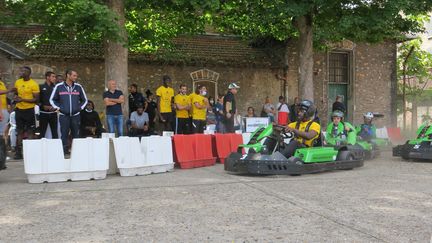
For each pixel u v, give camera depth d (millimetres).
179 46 16703
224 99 11734
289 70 17688
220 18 14680
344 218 4949
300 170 7680
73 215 5051
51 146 7215
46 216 5012
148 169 8156
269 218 4938
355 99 19234
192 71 16516
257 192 6320
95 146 7504
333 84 19141
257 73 17375
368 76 19516
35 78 14727
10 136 11297
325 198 5941
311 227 4605
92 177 7473
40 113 9992
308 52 13430
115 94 10156
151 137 8227
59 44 15234
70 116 9070
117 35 9719
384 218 4961
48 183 7105
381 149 12633
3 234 4359
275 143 7977
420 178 7672
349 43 18891
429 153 9727
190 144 9109
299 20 13375
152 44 14930
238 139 10398
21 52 14344
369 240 4195
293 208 5383
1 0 10305
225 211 5223
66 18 9422
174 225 4664
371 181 7320
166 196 6035
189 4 11180
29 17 10234
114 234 4363
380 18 11906
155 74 16094
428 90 23766
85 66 15281
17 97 9742
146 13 13234
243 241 4164
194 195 6102
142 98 12086
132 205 5516
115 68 10672
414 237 4289
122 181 7305
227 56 16859
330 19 13312
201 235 4336
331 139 9508
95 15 9320
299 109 8336
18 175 7910
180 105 11547
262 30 16047
